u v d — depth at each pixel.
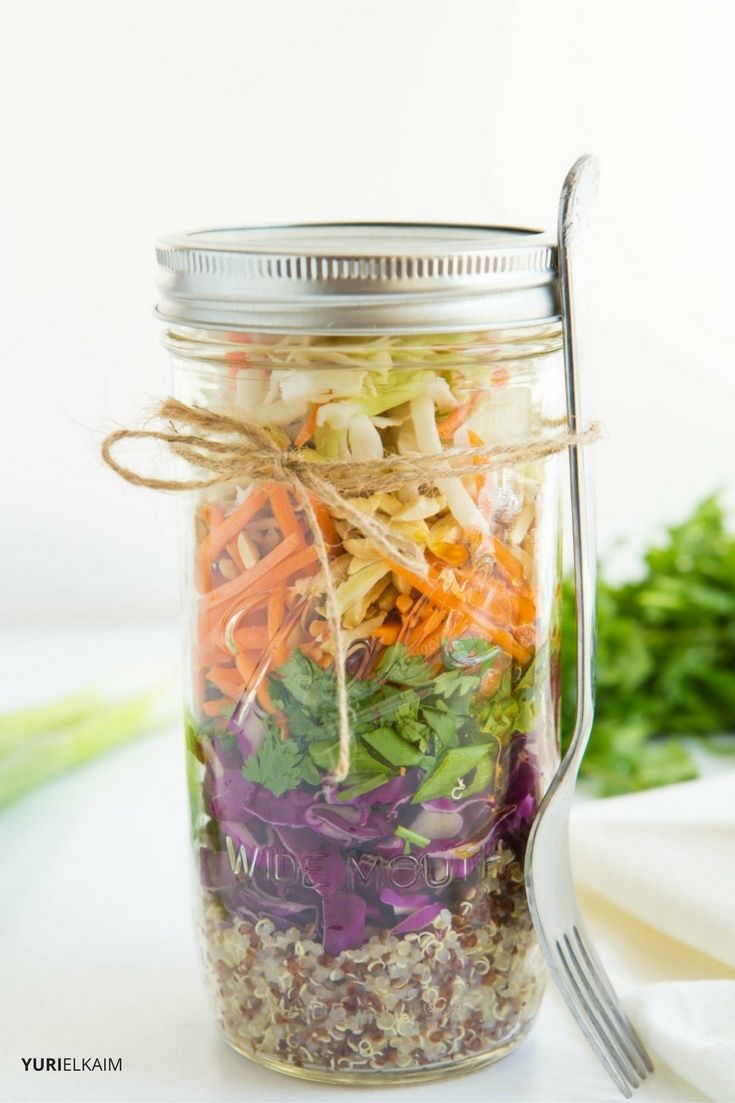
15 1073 0.50
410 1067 0.49
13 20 0.81
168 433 0.48
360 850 0.47
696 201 0.88
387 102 0.84
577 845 0.57
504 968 0.49
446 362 0.46
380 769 0.47
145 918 0.59
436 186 0.85
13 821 0.66
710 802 0.59
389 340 0.45
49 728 0.70
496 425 0.47
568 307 0.47
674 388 0.92
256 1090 0.49
